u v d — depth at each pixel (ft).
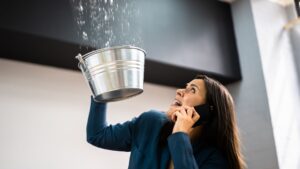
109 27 8.06
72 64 8.46
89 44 7.70
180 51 9.34
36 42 7.39
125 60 3.81
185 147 4.10
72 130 8.25
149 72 9.32
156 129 4.54
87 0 7.97
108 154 8.63
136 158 4.44
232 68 10.44
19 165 7.40
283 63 10.67
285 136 9.83
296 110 10.38
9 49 7.59
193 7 10.18
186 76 9.84
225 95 4.86
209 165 4.39
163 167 4.26
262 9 10.95
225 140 4.67
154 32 8.94
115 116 9.04
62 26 7.51
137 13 8.72
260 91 10.08
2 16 6.90
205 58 9.87
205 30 10.21
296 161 9.82
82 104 8.59
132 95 4.05
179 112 4.49
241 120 10.43
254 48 10.42
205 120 4.71
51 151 7.84
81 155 8.21
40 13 7.34
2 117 7.52
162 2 9.43
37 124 7.85
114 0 8.34
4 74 7.82
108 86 3.76
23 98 7.87
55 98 8.26
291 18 11.36
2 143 7.36
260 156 9.80
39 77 8.21
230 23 11.02
